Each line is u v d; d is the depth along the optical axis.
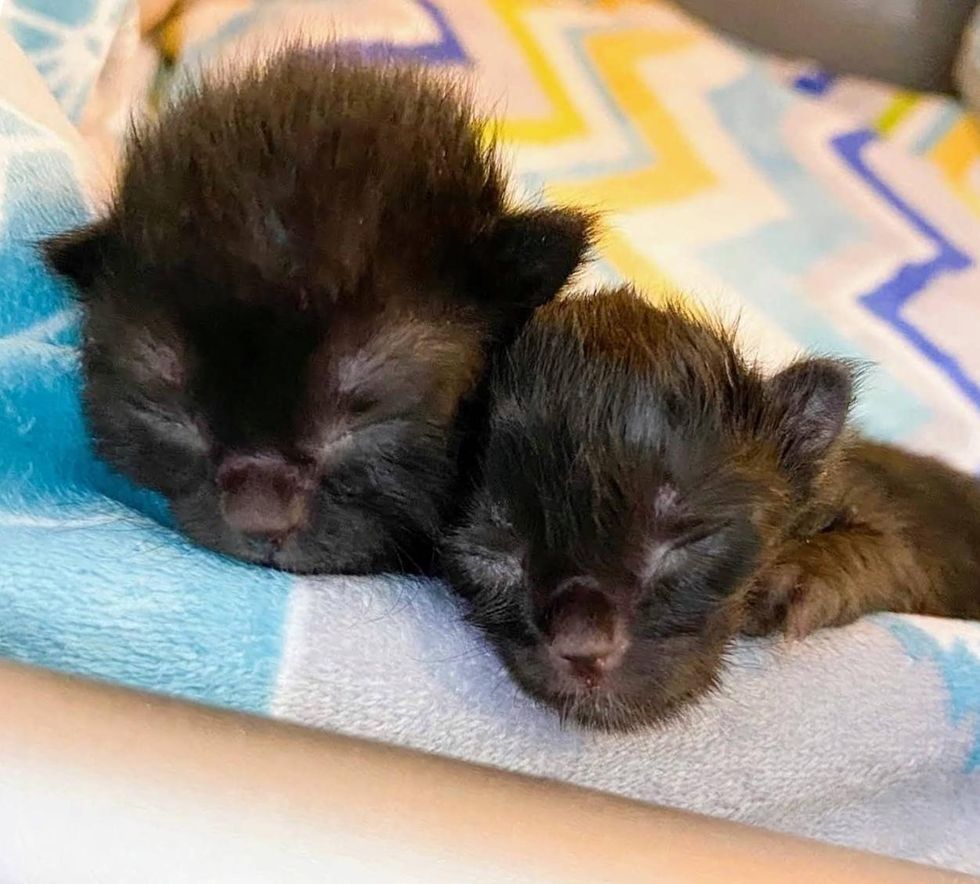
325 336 0.13
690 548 0.13
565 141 0.27
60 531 0.12
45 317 0.15
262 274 0.13
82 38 0.19
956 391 0.24
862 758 0.14
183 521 0.14
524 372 0.14
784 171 0.28
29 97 0.16
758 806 0.13
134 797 0.08
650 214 0.26
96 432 0.14
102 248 0.15
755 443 0.14
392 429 0.14
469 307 0.15
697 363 0.14
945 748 0.14
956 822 0.15
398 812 0.08
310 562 0.14
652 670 0.13
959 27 0.32
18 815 0.08
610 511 0.13
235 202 0.14
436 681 0.12
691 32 0.31
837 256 0.26
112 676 0.11
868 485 0.19
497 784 0.09
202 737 0.08
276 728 0.09
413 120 0.15
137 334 0.14
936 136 0.30
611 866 0.09
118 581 0.12
